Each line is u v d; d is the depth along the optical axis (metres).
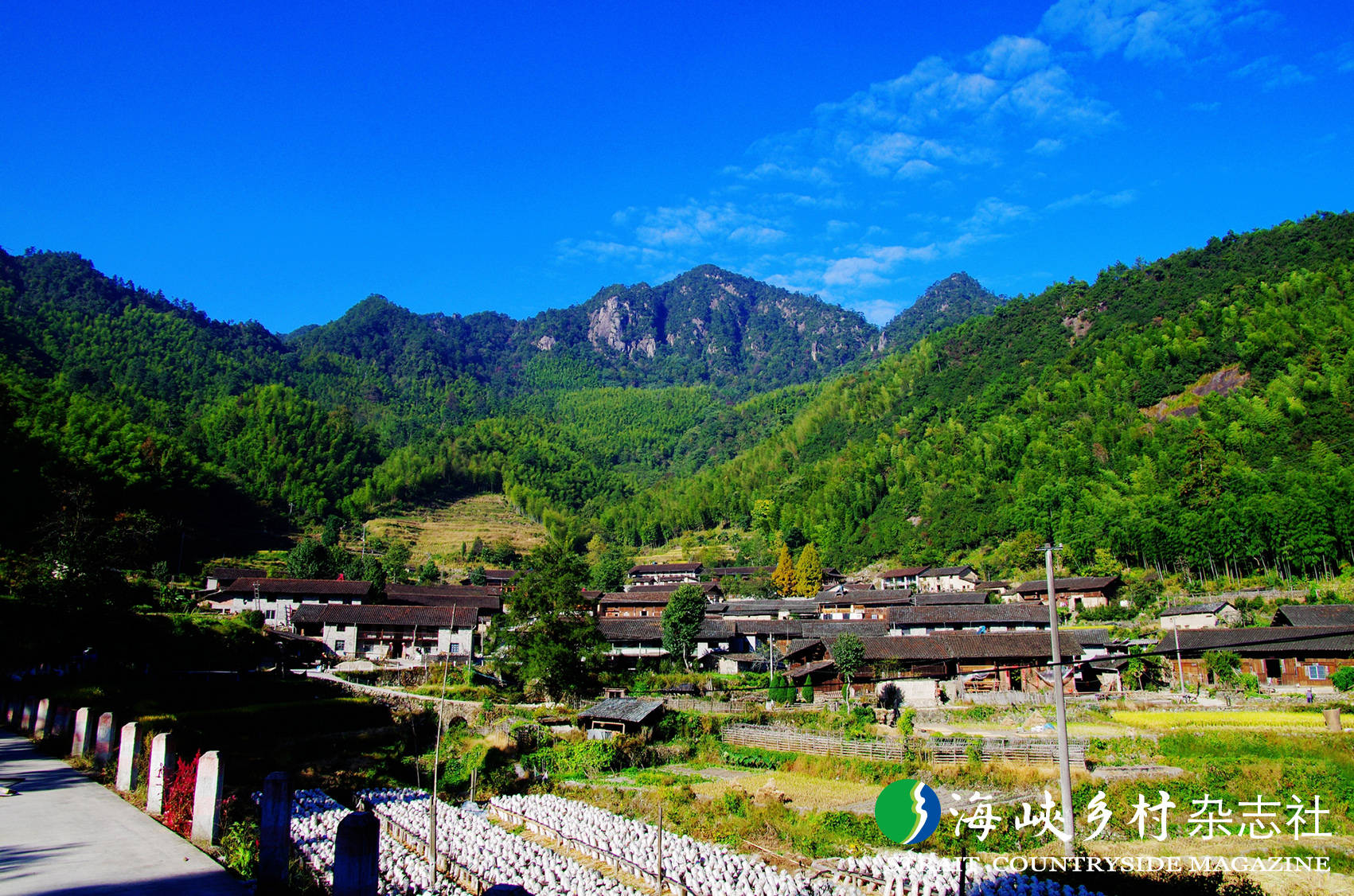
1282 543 94.19
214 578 100.94
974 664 68.81
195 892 10.04
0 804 14.34
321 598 92.88
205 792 13.31
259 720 46.53
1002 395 189.25
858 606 110.00
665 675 73.50
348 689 59.78
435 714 55.19
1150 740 45.38
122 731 16.05
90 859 11.33
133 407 189.00
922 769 41.97
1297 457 114.12
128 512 96.25
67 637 49.00
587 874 27.66
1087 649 71.00
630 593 117.56
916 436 196.25
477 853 28.78
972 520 140.25
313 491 174.12
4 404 84.62
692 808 37.53
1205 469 115.62
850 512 166.38
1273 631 66.38
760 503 186.50
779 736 51.06
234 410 195.00
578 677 63.38
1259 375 142.75
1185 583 100.00
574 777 45.31
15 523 74.56
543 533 192.62
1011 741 45.59
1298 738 44.69
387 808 34.34
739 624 91.25
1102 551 110.56
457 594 105.00
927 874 26.88
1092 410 159.75
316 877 12.56
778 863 29.58
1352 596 83.38
